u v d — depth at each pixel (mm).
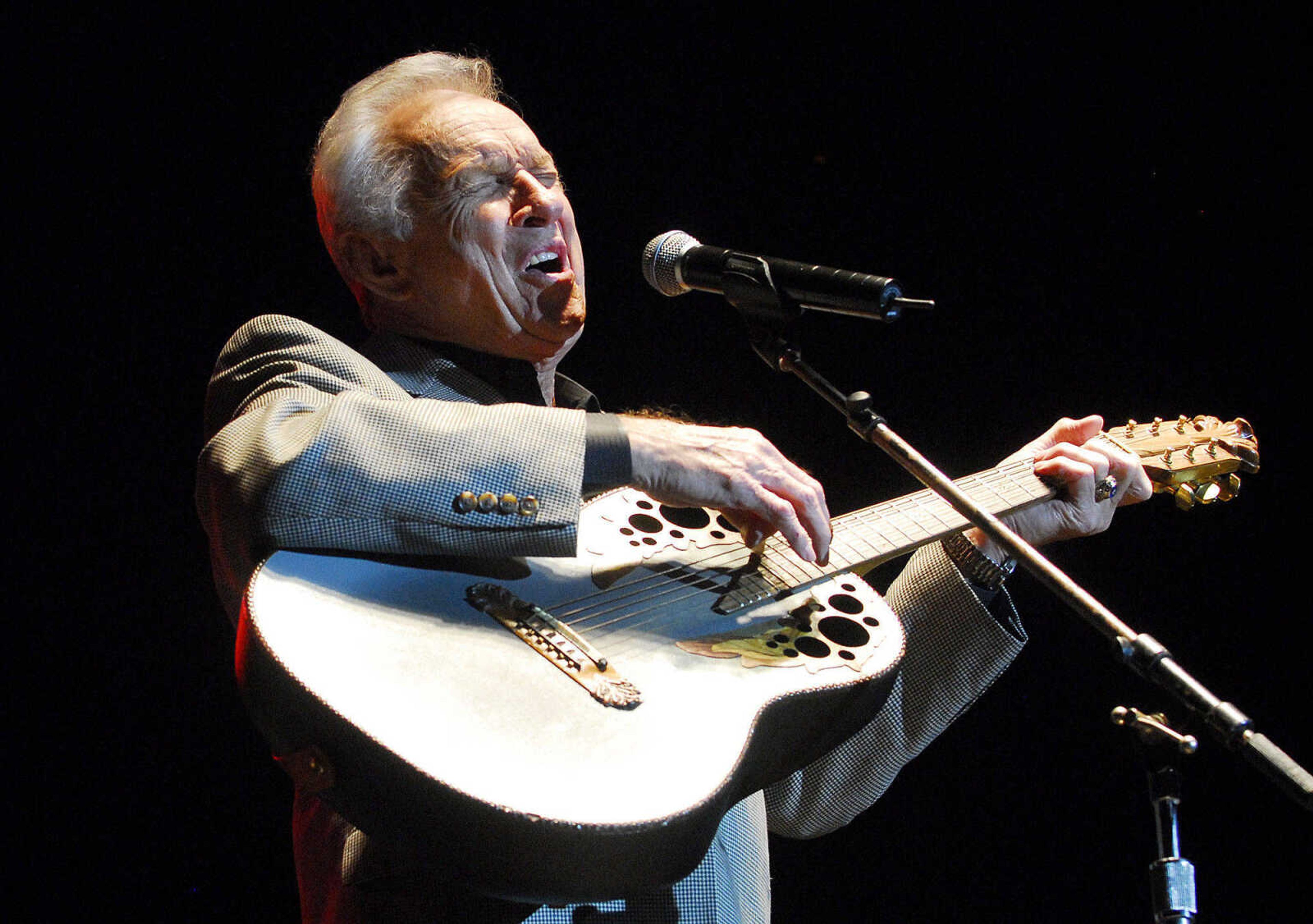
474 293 2012
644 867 1378
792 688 1623
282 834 3051
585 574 1790
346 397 1633
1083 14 3619
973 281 3756
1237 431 2230
